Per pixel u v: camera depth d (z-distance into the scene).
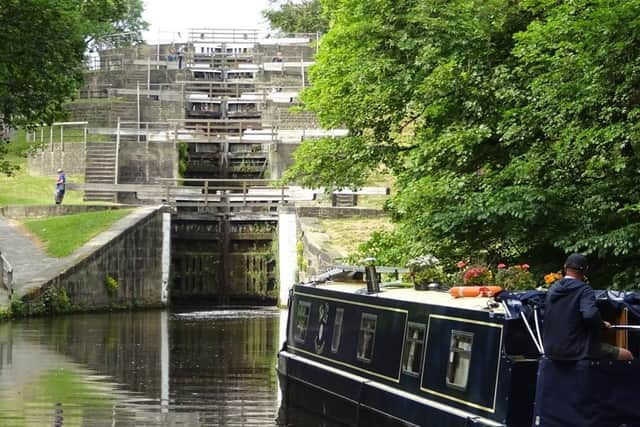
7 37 27.11
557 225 18.78
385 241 24.95
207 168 52.72
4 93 28.27
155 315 36.06
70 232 39.16
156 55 68.62
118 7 30.83
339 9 26.38
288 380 19.44
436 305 14.27
